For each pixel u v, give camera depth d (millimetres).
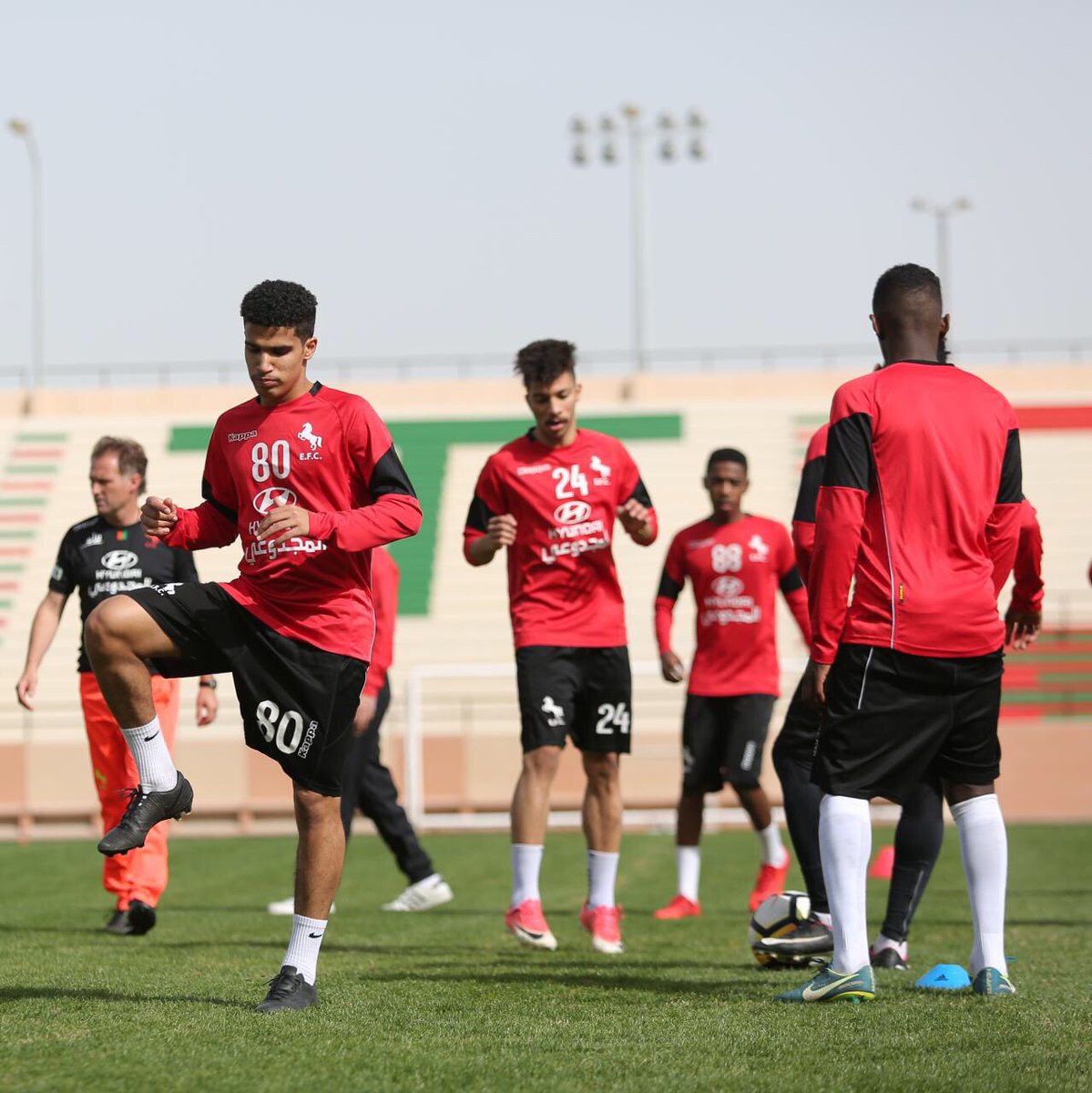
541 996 15156
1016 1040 12406
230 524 15164
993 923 15516
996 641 14938
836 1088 10617
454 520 84188
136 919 23359
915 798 18703
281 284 14148
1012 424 15258
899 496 14781
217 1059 11266
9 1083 10391
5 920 27562
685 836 29781
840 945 14859
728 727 29828
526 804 21812
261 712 14109
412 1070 11008
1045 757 61531
